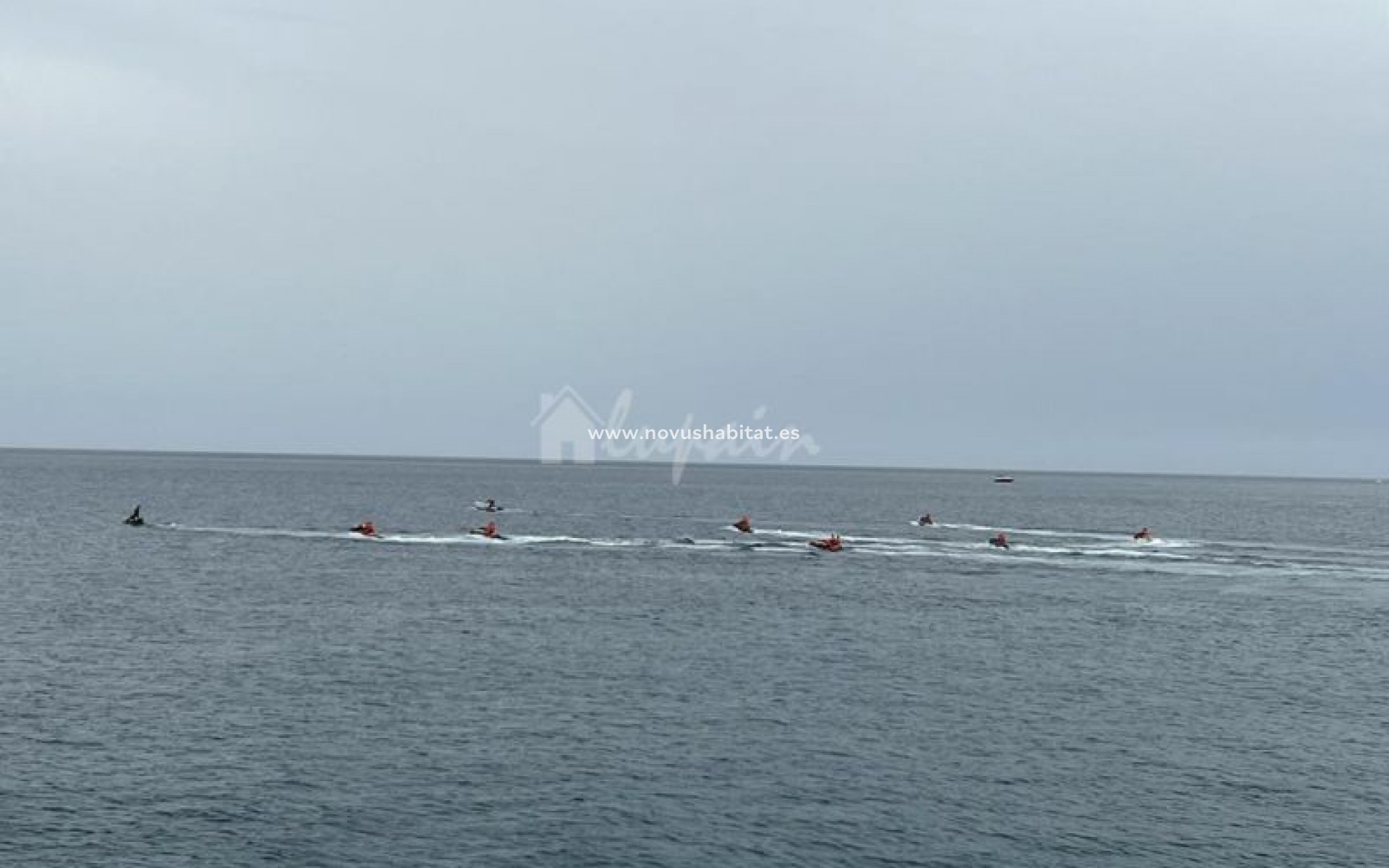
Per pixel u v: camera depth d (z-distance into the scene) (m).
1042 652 65.12
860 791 40.22
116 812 36.44
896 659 62.25
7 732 44.09
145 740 43.69
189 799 37.66
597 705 50.53
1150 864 34.69
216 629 66.19
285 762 41.56
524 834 35.69
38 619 67.81
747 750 44.41
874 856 34.75
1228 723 50.25
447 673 56.00
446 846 34.59
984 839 36.22
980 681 57.44
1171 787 41.38
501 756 42.84
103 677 53.38
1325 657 66.12
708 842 35.53
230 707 48.50
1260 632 73.88
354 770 40.91
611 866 33.66
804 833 36.34
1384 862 35.19
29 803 36.88
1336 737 48.38
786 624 72.44
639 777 40.97
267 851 33.91
